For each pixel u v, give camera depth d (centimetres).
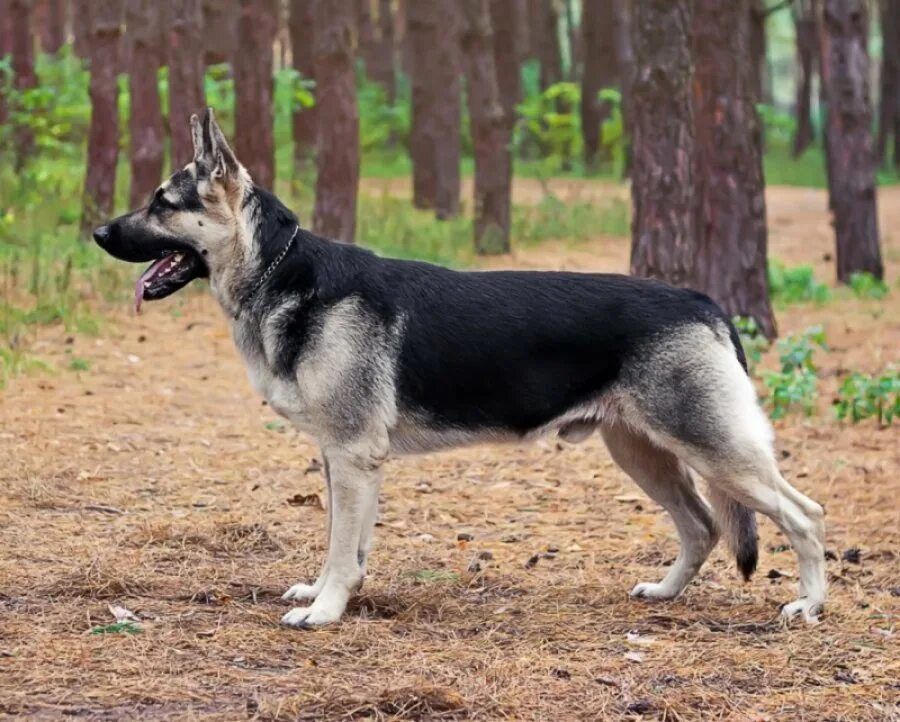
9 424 1016
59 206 1886
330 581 633
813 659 584
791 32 7756
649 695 536
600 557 764
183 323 1433
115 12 1706
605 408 636
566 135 3797
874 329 1534
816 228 2802
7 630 595
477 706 519
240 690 532
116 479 902
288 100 2369
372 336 622
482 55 2047
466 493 903
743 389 629
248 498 876
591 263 2070
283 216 641
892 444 1041
